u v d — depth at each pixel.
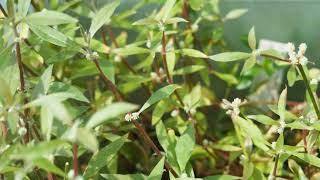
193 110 0.71
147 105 0.58
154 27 0.74
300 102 0.91
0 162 0.47
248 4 0.96
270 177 0.59
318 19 0.94
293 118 0.61
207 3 0.88
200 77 0.94
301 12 0.94
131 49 0.68
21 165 0.56
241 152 0.72
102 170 0.65
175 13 0.84
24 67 0.73
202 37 0.93
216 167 0.80
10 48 0.56
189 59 0.88
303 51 0.59
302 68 0.61
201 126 0.81
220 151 0.79
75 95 0.55
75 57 0.82
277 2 0.95
